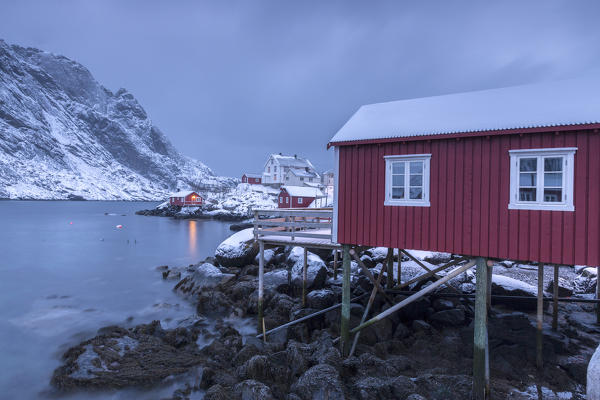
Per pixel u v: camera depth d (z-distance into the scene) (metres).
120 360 11.80
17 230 59.19
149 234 55.25
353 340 11.88
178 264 31.48
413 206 10.14
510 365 10.57
